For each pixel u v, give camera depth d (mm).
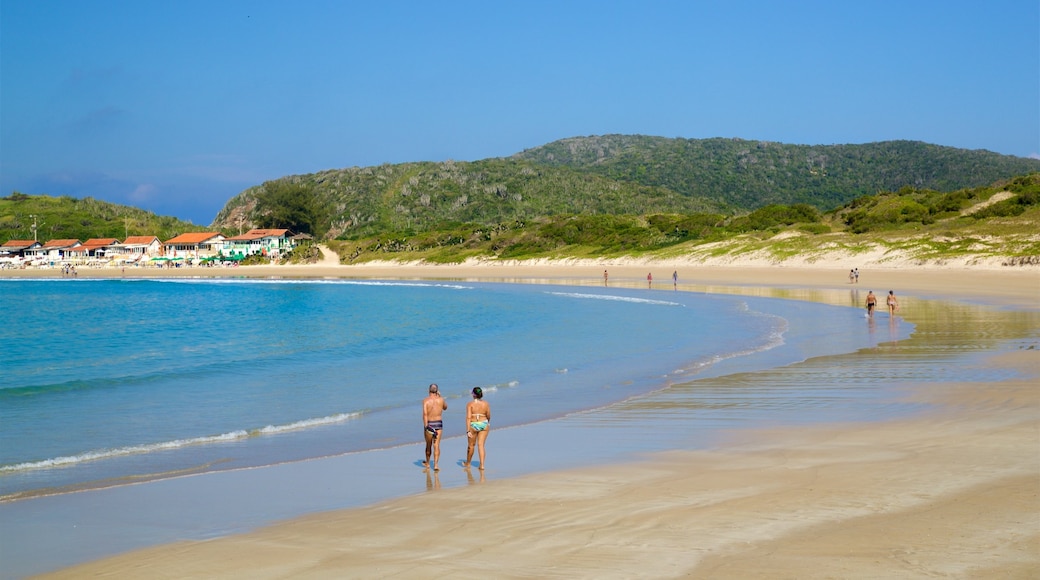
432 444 13258
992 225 78125
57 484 12758
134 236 187375
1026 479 10336
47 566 8938
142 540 9773
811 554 8016
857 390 18844
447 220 188625
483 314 49094
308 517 10500
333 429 17188
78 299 76688
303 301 67812
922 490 10047
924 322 34719
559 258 114750
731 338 32281
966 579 7246
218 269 149125
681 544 8508
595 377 23641
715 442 13992
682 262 96938
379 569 8281
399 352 31734
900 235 82312
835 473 11148
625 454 13438
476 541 9039
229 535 9836
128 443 16203
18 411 20141
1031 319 34344
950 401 16656
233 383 24609
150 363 30359
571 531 9188
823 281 67438
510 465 13141
